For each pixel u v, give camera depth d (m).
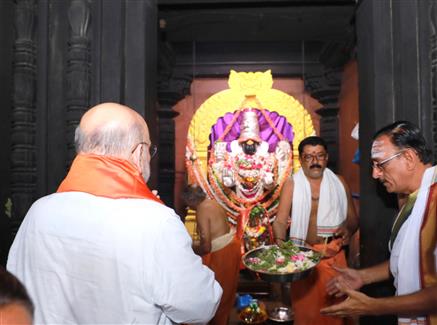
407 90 1.71
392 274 1.40
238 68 4.77
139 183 0.94
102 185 0.92
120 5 1.88
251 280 3.66
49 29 1.93
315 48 4.67
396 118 1.76
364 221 1.93
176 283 0.87
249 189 3.99
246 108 4.14
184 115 4.94
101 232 0.87
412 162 1.25
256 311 2.89
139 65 1.90
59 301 0.89
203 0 2.45
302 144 2.35
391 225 1.74
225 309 2.73
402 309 1.14
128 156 0.97
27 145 1.88
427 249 1.17
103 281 0.86
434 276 1.17
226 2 2.48
